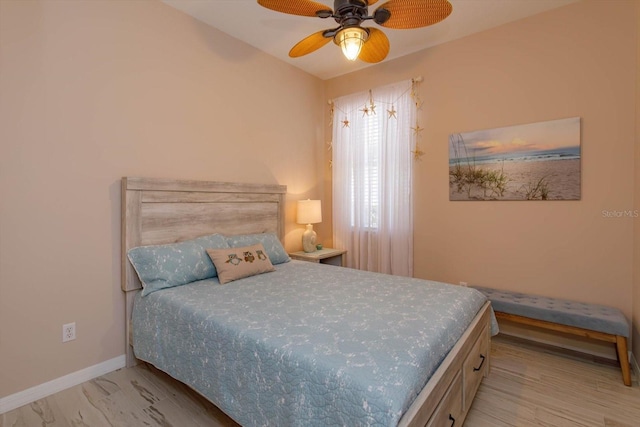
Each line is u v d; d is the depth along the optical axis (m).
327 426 1.17
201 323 1.73
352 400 1.12
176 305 1.94
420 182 3.36
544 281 2.72
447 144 3.18
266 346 1.42
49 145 2.01
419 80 3.33
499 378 2.21
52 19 2.01
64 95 2.06
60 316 2.06
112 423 1.75
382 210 3.57
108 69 2.26
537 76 2.71
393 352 1.30
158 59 2.54
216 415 1.81
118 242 2.32
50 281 2.02
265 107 3.43
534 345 2.73
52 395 2.01
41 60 1.97
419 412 1.11
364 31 1.98
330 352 1.31
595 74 2.48
